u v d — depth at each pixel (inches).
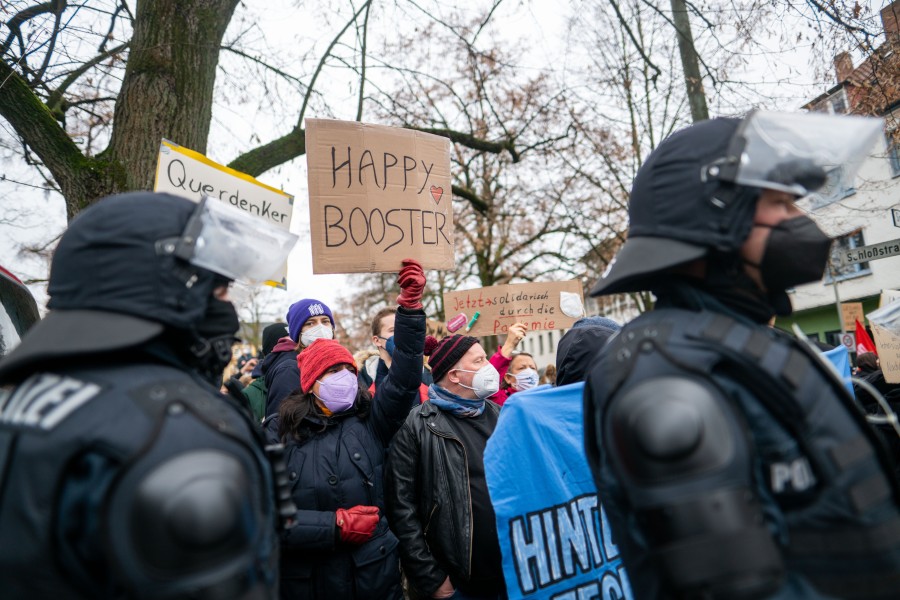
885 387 149.6
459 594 114.7
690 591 38.8
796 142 46.8
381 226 130.4
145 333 44.9
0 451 43.3
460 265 665.0
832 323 740.0
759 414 43.0
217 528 38.0
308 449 109.9
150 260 46.4
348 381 112.5
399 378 111.9
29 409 43.5
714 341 44.1
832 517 41.8
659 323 47.7
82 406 42.0
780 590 39.5
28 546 39.9
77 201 175.9
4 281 102.1
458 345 124.8
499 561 114.4
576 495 101.3
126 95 183.9
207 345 51.2
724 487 39.3
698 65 315.3
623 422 42.6
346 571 104.2
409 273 113.4
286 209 147.3
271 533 47.9
